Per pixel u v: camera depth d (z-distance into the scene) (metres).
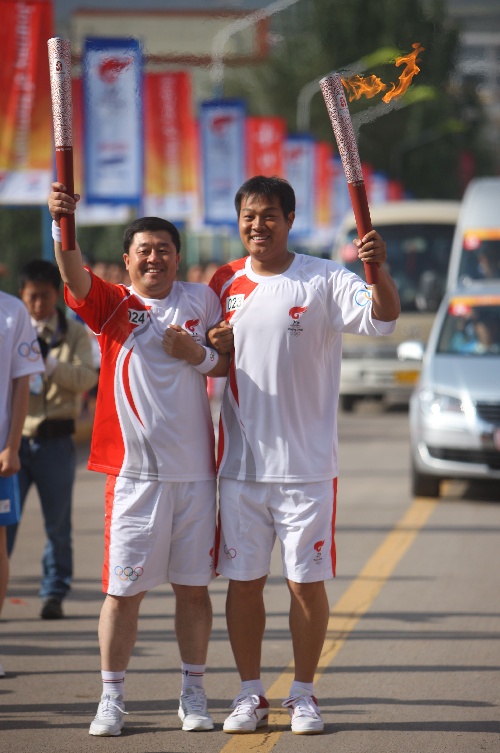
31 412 18.70
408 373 54.59
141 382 13.35
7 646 17.38
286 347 13.29
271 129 72.75
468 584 21.12
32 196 37.72
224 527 13.55
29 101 37.38
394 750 12.80
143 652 17.06
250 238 13.36
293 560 13.30
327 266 13.55
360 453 40.69
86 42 28.73
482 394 29.66
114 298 13.47
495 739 13.16
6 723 13.83
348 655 16.70
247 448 13.38
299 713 13.38
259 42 65.50
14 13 36.97
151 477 13.30
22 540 25.98
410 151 97.00
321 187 93.00
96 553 24.23
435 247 56.12
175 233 13.69
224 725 13.45
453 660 16.41
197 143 62.50
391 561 23.11
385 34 37.47
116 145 43.19
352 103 13.65
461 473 29.62
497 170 114.56
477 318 32.59
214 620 18.89
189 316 13.57
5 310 14.95
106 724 13.32
